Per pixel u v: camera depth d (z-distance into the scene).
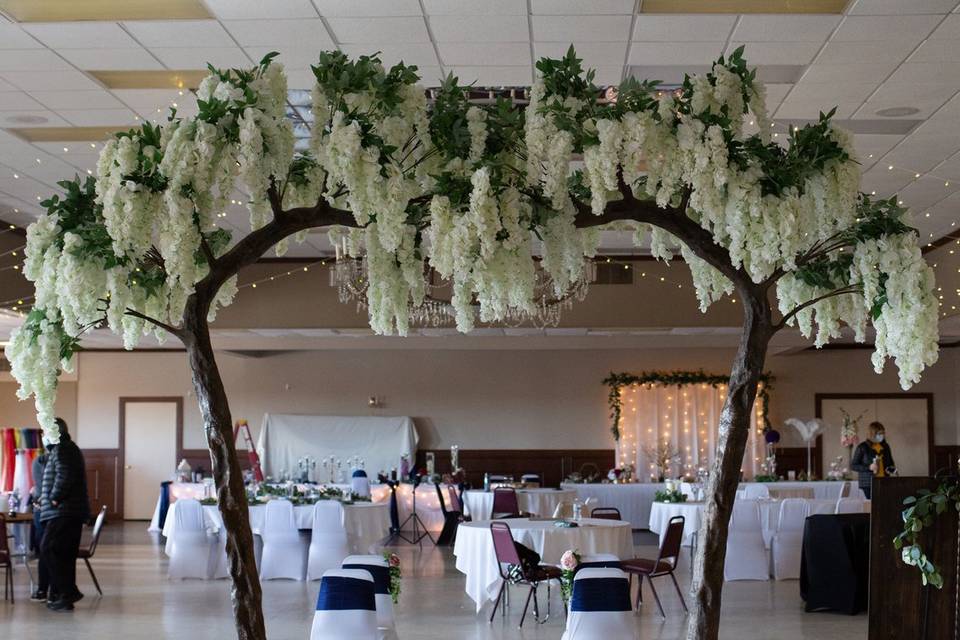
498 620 9.19
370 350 19.88
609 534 9.66
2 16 6.81
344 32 7.11
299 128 9.39
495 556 9.33
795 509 11.75
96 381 20.19
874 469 14.88
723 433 4.92
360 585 6.03
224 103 4.39
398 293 5.09
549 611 9.50
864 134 9.36
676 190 5.05
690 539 12.88
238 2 6.62
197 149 4.37
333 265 14.87
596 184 4.54
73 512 9.82
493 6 6.69
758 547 11.74
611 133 4.50
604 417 19.59
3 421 20.05
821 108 8.63
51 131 9.29
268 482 15.34
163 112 8.78
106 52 7.45
